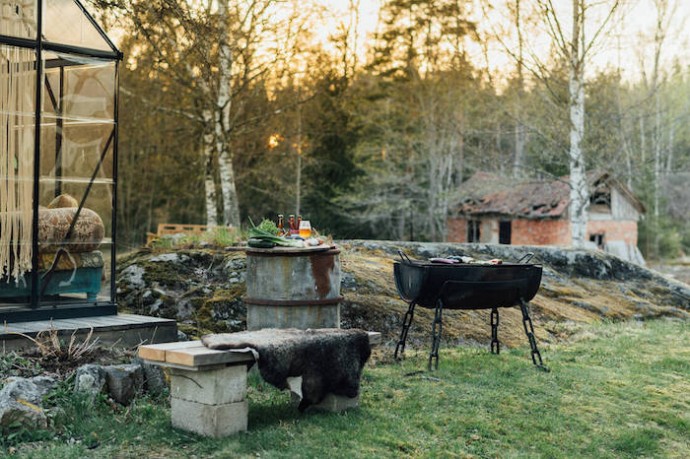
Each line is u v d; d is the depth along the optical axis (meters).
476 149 24.31
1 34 7.06
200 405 5.27
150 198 30.66
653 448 5.80
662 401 6.94
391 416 6.04
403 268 7.98
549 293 12.13
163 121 27.64
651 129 37.56
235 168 29.53
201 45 15.84
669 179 44.06
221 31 15.96
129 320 7.37
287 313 6.94
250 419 5.73
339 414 5.96
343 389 5.97
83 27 7.69
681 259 41.31
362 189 33.66
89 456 4.78
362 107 34.81
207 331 8.52
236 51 17.50
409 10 34.03
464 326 9.46
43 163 7.38
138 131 28.59
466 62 25.89
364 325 8.93
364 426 5.70
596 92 24.12
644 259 40.62
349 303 9.16
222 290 9.32
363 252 12.29
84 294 7.70
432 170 33.59
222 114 17.39
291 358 5.56
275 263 6.96
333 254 7.16
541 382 7.35
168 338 7.42
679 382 7.68
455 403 6.52
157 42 16.83
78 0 7.66
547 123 21.84
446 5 26.70
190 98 23.34
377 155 35.19
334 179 34.38
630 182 37.25
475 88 26.95
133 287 9.36
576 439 5.87
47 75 7.41
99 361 6.39
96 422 5.28
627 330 10.80
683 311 12.78
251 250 7.03
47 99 7.41
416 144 35.09
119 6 13.91
